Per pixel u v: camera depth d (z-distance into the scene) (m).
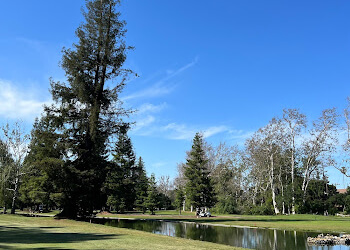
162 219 39.72
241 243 16.91
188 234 21.59
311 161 52.62
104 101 25.77
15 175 36.31
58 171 22.61
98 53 26.42
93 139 24.59
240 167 63.09
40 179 26.22
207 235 20.88
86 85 25.17
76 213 24.28
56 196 22.66
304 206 51.28
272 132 52.81
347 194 59.88
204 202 47.81
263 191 60.84
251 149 55.22
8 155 36.47
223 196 59.31
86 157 24.61
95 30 26.56
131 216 49.47
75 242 10.03
